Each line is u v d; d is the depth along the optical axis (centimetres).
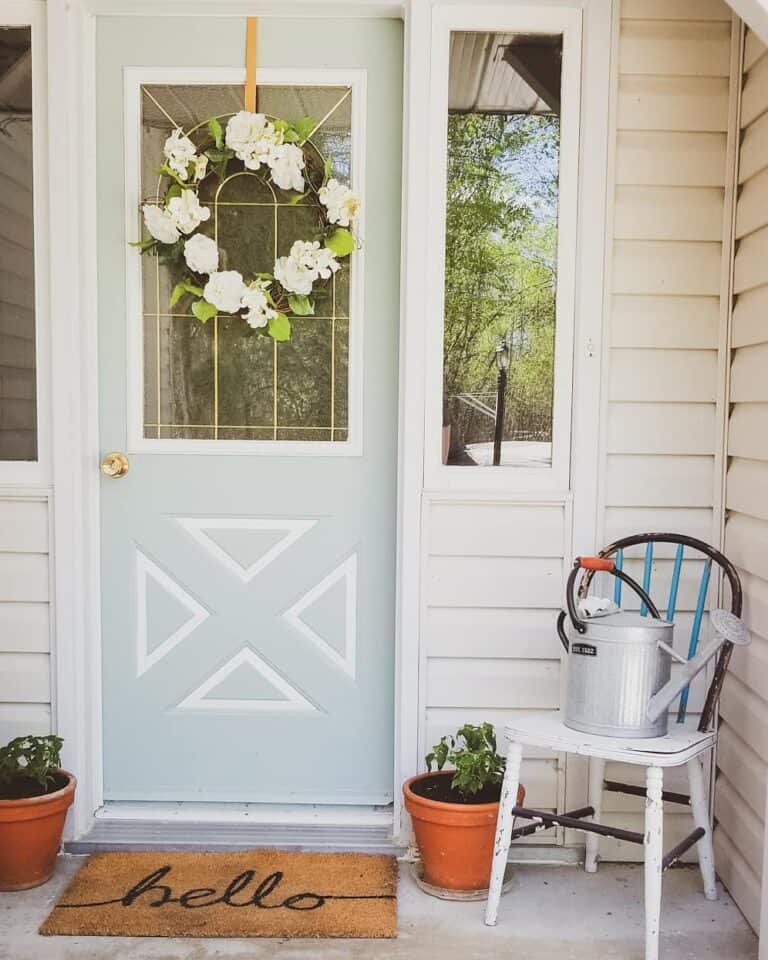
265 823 267
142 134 264
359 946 215
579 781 260
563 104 254
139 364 269
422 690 260
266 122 259
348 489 271
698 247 253
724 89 250
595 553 259
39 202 257
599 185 252
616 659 216
